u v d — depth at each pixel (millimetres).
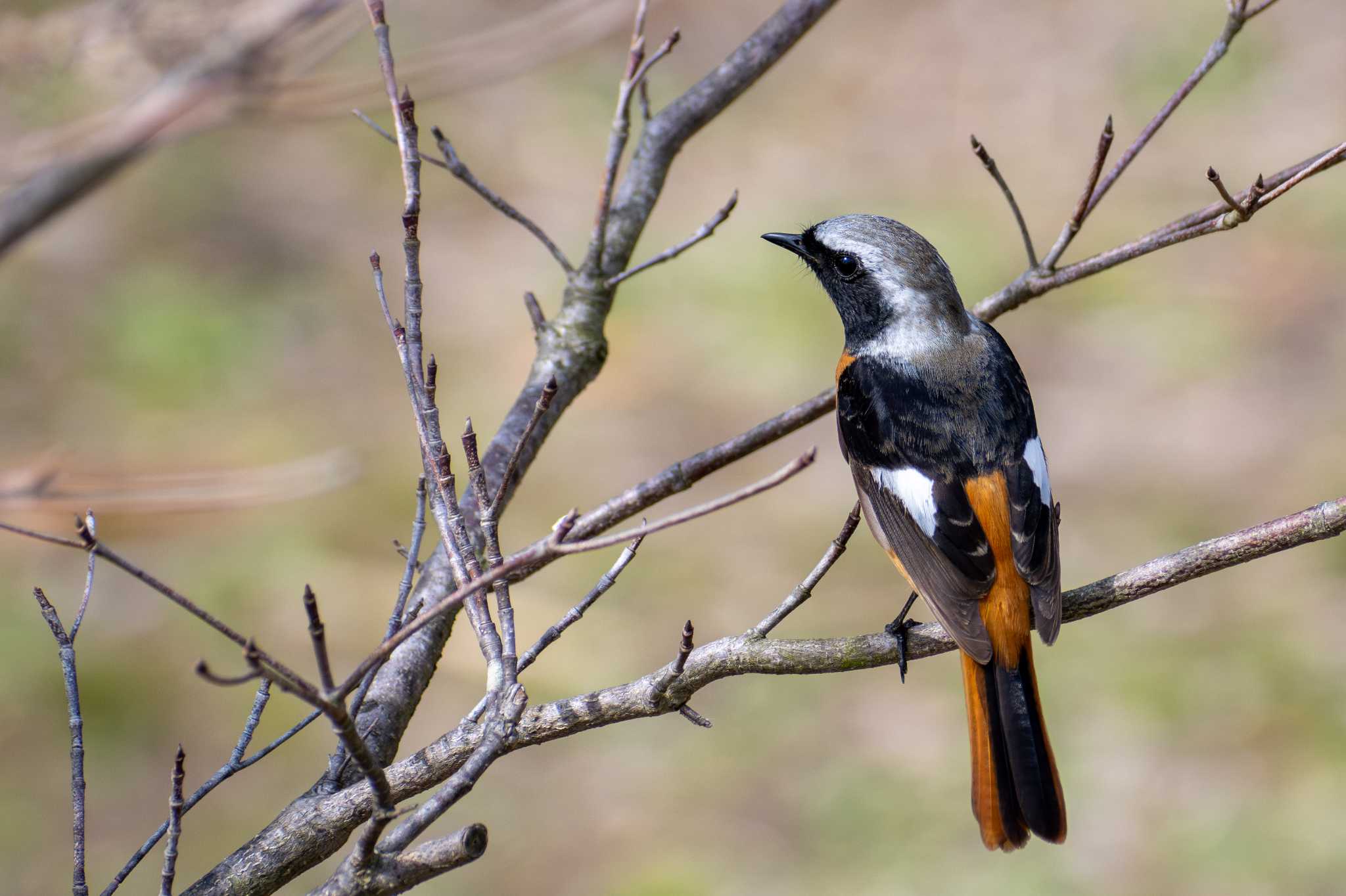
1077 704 12492
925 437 5980
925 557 5676
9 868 10945
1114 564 13805
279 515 14422
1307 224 18406
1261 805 11273
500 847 11609
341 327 17422
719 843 11523
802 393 16375
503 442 6035
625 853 11523
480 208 19422
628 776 12289
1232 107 20312
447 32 18828
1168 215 18406
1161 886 10844
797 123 21219
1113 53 21844
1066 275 6074
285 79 6945
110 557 3256
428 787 4316
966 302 17328
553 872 11398
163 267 17797
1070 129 20516
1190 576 4836
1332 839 10992
